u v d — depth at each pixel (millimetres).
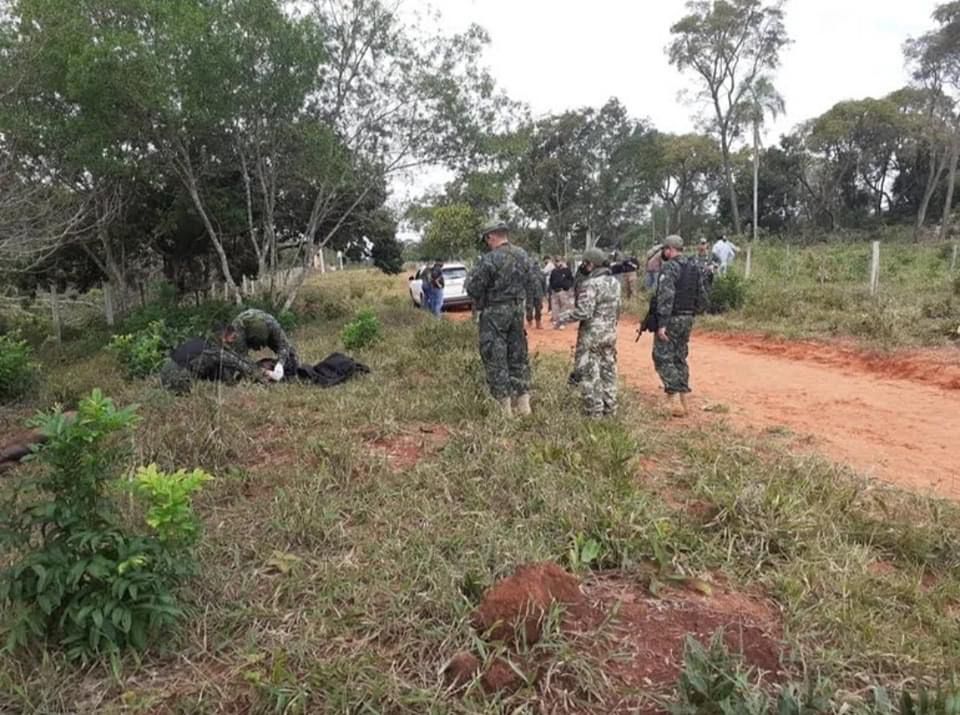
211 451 5328
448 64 16406
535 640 3000
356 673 2832
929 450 6328
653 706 2723
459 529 4055
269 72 14328
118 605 2887
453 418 6547
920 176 57844
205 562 3643
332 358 8953
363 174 17156
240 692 2783
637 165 52688
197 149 16922
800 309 14125
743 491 4414
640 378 9922
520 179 48750
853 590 3527
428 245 42250
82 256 22156
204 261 23719
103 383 9188
